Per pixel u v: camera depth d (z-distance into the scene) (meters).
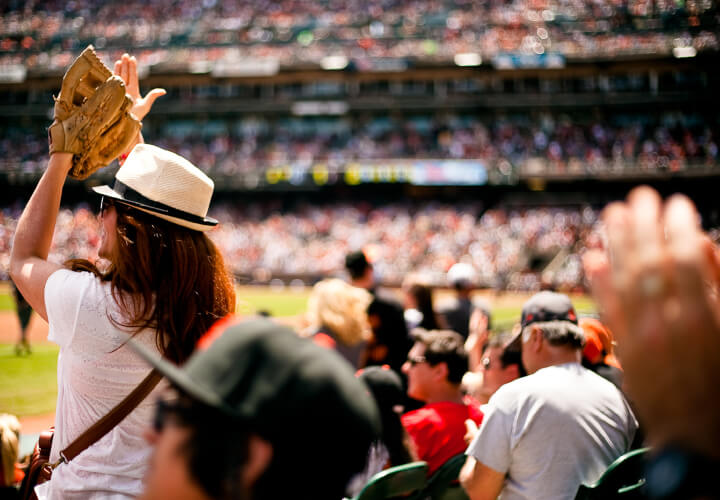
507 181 40.62
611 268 0.91
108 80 2.01
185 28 49.28
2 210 44.22
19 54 48.59
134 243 1.95
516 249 36.19
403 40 45.59
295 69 43.62
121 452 1.87
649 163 39.44
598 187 41.00
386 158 42.03
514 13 45.94
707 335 0.82
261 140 44.91
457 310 7.26
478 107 43.19
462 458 3.21
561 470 2.67
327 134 44.72
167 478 0.94
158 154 2.08
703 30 42.75
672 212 0.88
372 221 40.59
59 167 2.02
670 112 41.31
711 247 0.85
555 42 43.56
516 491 2.76
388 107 43.84
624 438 2.84
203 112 45.66
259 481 0.91
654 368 0.85
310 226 40.62
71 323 1.86
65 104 2.05
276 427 0.89
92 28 49.88
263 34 47.91
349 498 2.97
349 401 0.95
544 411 2.71
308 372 0.94
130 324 1.86
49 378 10.16
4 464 3.40
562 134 42.06
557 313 3.08
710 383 0.82
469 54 42.12
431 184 41.47
